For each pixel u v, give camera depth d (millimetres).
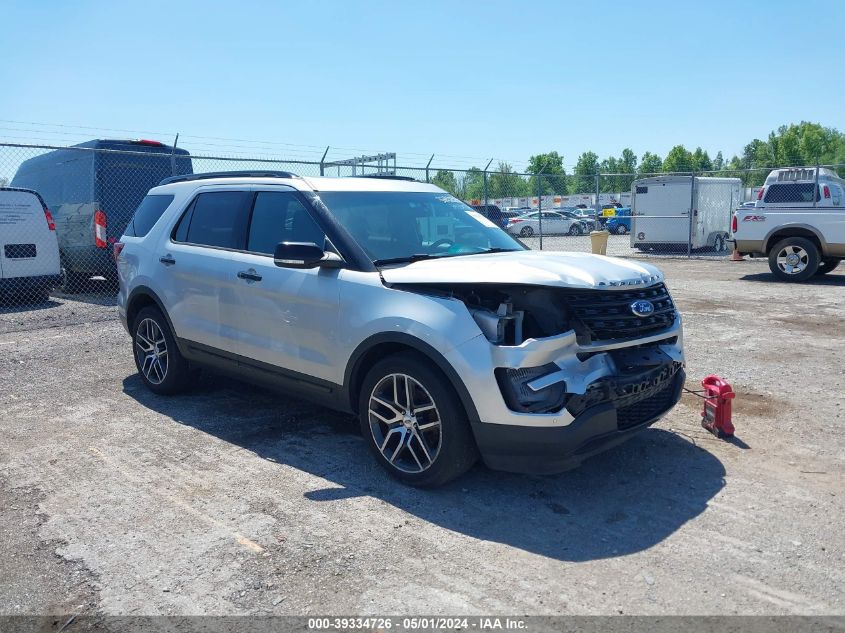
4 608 3053
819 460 4574
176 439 5137
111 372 7164
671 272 16312
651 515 3838
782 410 5594
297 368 4789
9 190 11391
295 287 4688
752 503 3961
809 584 3143
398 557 3422
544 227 34781
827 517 3783
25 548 3557
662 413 4332
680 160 87188
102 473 4508
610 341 3949
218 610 3008
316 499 4082
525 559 3391
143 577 3273
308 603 3051
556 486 4230
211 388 6488
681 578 3205
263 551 3492
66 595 3143
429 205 5344
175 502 4066
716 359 7297
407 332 4016
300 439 5105
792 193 13812
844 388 6172
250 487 4266
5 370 7250
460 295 3973
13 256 11391
